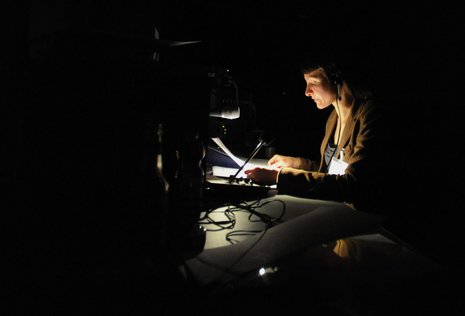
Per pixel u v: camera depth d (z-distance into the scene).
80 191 0.67
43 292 0.49
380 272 0.60
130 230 0.66
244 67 2.37
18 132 0.68
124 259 0.60
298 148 2.42
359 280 0.57
